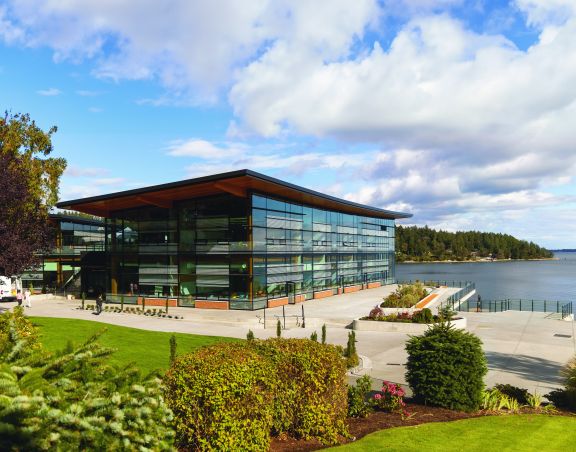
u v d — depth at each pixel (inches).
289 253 1617.9
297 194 1529.3
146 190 1373.0
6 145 1275.8
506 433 341.1
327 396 326.6
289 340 346.9
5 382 159.2
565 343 885.2
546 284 3651.6
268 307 1464.1
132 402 190.4
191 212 1504.7
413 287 1704.0
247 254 1389.0
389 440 320.2
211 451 262.8
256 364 286.5
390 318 1089.4
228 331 1021.2
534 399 434.3
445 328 430.0
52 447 153.8
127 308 1381.6
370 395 484.4
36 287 1963.6
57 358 198.2
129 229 1633.9
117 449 176.1
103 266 1827.0
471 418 381.7
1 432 139.3
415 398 433.7
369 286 2388.0
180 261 1518.2
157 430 204.7
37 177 1374.3
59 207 1577.3
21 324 346.0
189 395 265.9
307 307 1494.8
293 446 307.0
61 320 999.0
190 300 1473.9
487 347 842.8
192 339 834.2
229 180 1269.7
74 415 164.2
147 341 780.6
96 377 203.6
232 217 1430.9
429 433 337.4
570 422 374.6
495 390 448.5
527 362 716.7
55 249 1935.3
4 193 844.6
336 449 302.0
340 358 346.0
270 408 291.9
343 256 2101.4
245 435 271.1
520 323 1158.3
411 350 431.2
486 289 3164.4
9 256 839.7
